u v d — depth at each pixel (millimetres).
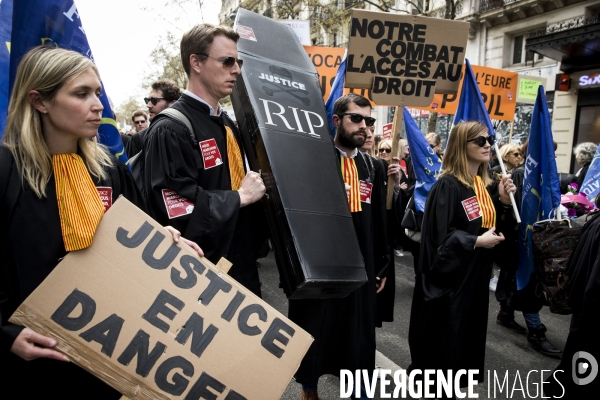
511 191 2910
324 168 2158
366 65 3059
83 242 1400
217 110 2188
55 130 1451
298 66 2488
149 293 1466
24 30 1773
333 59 5480
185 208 1910
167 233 1544
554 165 3186
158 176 1917
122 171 1693
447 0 10773
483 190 2748
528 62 14125
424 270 2668
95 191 1502
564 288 2486
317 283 1864
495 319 4492
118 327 1408
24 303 1314
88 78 1436
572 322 2238
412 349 2756
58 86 1383
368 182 2717
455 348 2574
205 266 1562
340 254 1987
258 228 2312
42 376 1438
